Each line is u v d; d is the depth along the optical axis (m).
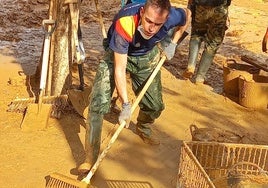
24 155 5.09
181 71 7.89
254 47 9.53
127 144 5.45
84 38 9.25
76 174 4.83
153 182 4.80
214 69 8.10
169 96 6.87
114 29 4.21
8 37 8.84
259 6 13.69
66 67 6.18
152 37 4.47
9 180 4.65
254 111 6.68
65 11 5.95
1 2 11.11
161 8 3.86
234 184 4.07
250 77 6.91
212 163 4.56
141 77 4.90
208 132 4.91
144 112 5.29
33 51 8.29
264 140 5.86
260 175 4.19
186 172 4.03
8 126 5.63
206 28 7.18
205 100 6.88
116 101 6.39
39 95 5.70
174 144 5.57
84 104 6.04
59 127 5.71
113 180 4.77
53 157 5.10
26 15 10.28
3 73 7.18
